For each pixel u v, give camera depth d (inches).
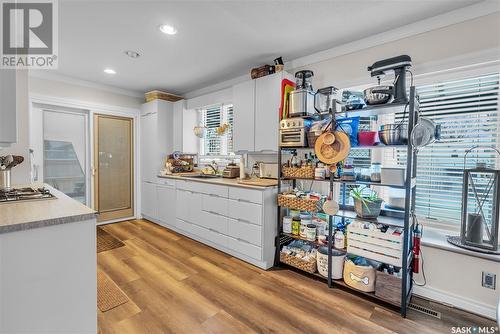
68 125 151.3
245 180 119.1
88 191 158.7
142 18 82.0
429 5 74.2
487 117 76.4
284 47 103.4
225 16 80.9
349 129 81.4
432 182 86.6
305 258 94.6
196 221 132.1
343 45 100.3
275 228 105.5
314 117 95.5
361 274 79.0
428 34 82.3
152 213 168.9
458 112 80.8
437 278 79.3
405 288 71.1
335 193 104.5
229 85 147.0
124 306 74.8
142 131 177.2
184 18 82.0
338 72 103.2
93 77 143.3
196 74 137.2
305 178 94.3
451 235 82.0
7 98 45.5
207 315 71.2
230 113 153.8
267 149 112.7
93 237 49.2
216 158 160.9
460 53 76.5
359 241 79.4
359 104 79.2
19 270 41.6
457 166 81.9
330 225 86.0
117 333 63.6
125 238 136.6
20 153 103.3
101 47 103.7
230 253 115.6
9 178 81.3
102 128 162.1
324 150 83.6
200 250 120.4
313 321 69.2
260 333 64.3
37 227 42.6
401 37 87.1
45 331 44.4
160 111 165.6
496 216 70.2
